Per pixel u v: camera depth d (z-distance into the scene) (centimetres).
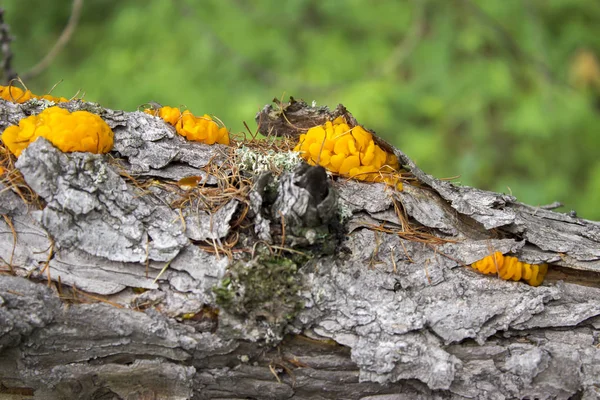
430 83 172
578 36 177
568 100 167
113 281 102
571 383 102
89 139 103
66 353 102
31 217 102
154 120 105
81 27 195
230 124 164
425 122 179
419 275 103
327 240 103
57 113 103
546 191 164
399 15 185
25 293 101
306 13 192
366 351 102
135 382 102
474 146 171
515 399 103
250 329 102
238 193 103
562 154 172
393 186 105
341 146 105
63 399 103
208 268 102
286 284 102
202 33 175
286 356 102
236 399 103
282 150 106
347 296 102
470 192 106
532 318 103
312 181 102
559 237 105
